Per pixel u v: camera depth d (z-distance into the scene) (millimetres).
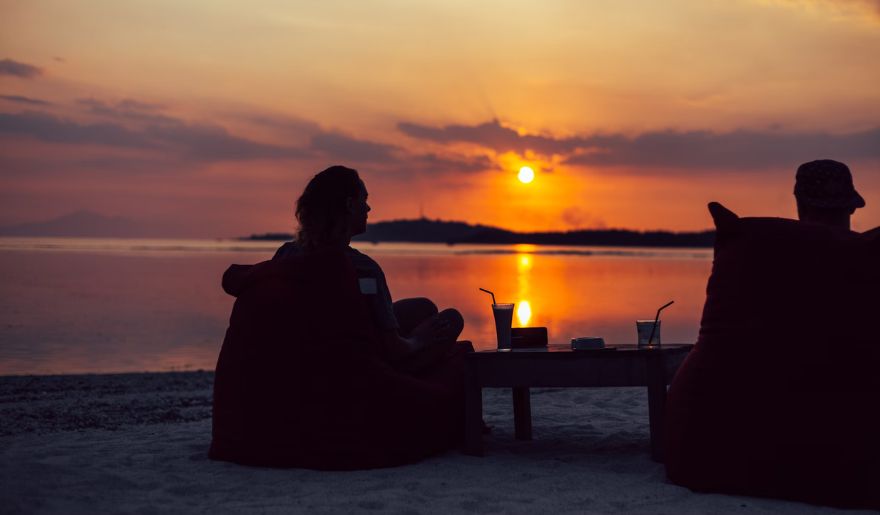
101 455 4301
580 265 61469
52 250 108938
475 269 50281
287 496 3473
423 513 3199
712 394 3457
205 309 21328
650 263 68750
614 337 14828
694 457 3486
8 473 3639
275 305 4051
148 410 6559
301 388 3963
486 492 3492
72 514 3160
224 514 3172
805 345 3301
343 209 4168
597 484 3631
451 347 4570
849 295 3305
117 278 37562
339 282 3996
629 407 6145
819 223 3531
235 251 118188
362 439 3943
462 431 4434
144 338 14891
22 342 14109
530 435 4852
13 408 6547
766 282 3430
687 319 18906
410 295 26094
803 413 3264
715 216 3643
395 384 4023
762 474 3328
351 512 3211
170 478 3760
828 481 3211
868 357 3238
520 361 4164
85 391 7859
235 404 4098
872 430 3188
